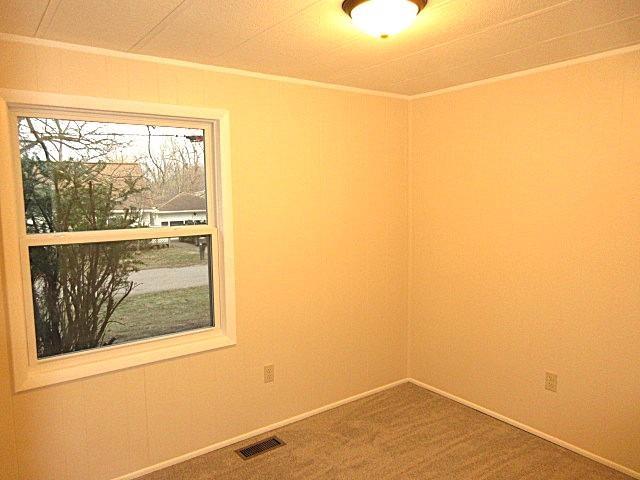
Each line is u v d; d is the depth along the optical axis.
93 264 2.42
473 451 2.74
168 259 2.65
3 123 2.05
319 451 2.76
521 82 2.81
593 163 2.54
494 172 3.01
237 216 2.77
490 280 3.10
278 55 2.39
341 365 3.34
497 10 1.81
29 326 2.25
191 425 2.70
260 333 2.92
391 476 2.51
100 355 2.45
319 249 3.14
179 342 2.68
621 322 2.48
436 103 3.33
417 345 3.67
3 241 2.09
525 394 2.95
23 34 2.04
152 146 2.55
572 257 2.66
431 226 3.46
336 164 3.17
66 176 2.32
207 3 1.70
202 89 2.58
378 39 2.13
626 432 2.50
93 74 2.25
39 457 2.25
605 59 2.44
